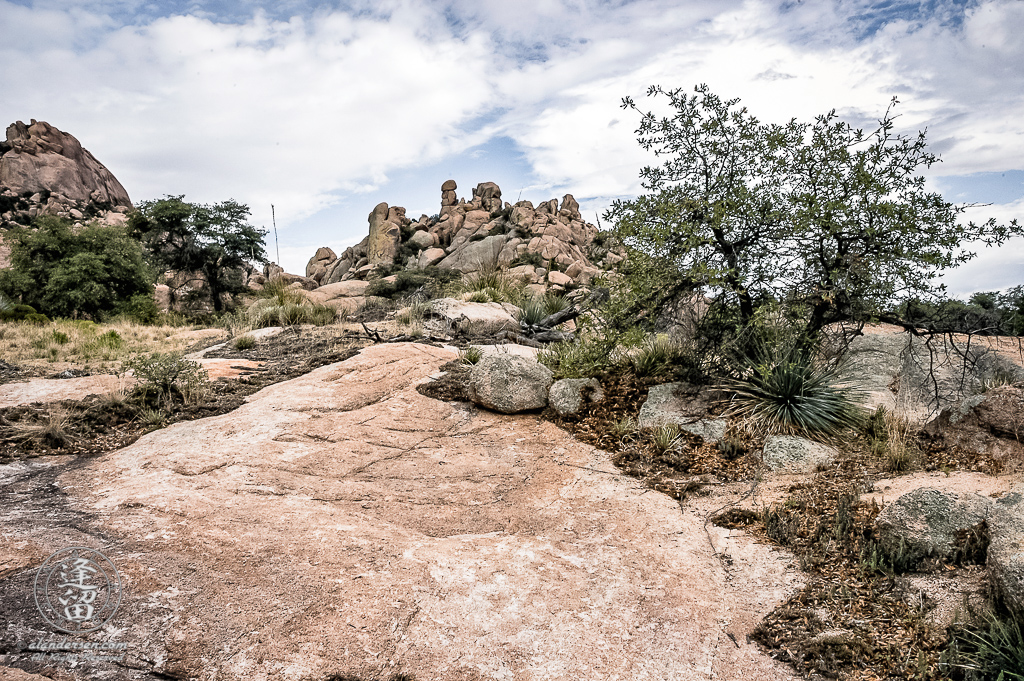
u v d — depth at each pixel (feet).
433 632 11.68
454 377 28.71
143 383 25.52
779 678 10.93
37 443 20.07
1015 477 15.14
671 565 14.57
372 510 16.92
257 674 10.16
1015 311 23.84
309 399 24.62
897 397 23.62
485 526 16.65
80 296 83.51
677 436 21.40
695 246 22.61
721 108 22.94
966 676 10.32
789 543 15.20
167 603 11.51
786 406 21.33
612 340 25.34
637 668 11.14
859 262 20.24
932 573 12.97
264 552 13.65
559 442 22.24
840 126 21.59
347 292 101.81
